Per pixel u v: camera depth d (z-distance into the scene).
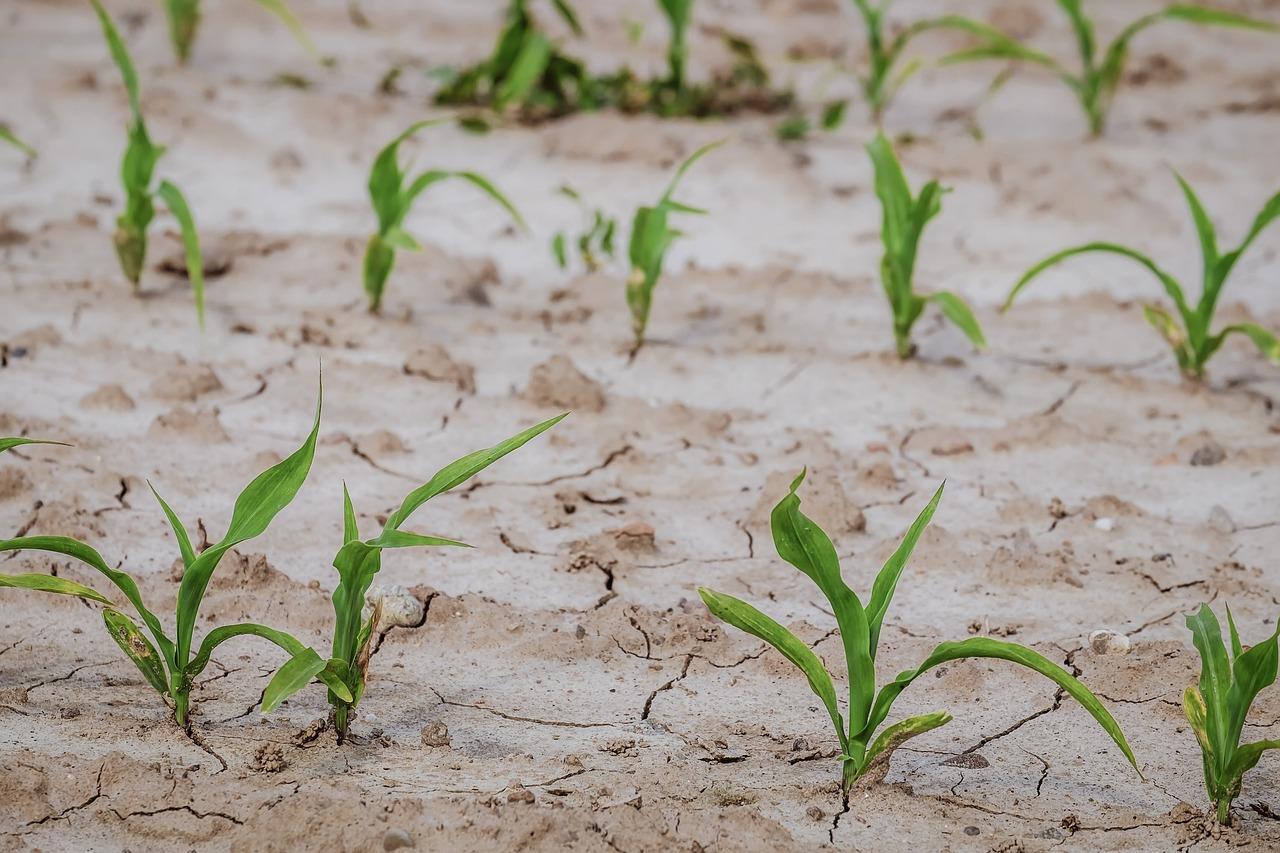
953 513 5.41
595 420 6.01
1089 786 3.86
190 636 3.83
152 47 10.41
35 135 8.62
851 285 7.48
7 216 7.68
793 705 4.23
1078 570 4.99
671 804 3.63
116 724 3.88
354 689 3.81
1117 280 7.60
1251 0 12.69
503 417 6.02
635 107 9.59
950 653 3.48
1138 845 3.57
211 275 7.21
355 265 7.35
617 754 3.93
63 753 3.73
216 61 10.23
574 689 4.28
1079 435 5.97
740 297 7.31
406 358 6.43
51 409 5.82
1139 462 5.82
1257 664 3.48
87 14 11.13
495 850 3.35
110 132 8.73
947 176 8.69
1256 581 4.94
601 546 5.04
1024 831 3.62
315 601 4.59
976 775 3.89
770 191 8.48
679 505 5.45
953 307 6.25
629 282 6.58
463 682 4.29
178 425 5.66
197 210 7.96
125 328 6.59
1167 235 8.07
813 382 6.46
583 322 7.03
